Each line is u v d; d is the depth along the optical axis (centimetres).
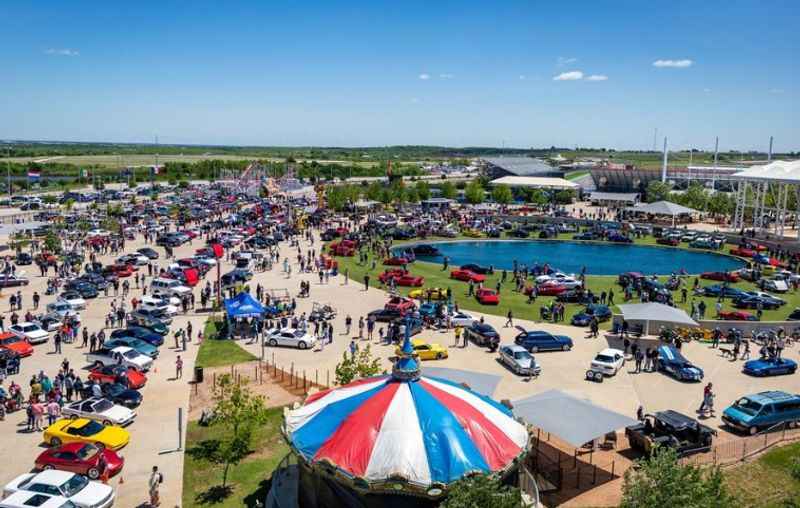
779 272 8888
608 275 9194
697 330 5891
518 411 3297
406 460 2539
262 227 12575
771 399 3897
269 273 8800
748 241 11569
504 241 12406
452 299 7338
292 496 2861
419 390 2897
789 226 14475
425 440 2631
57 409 3797
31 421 3747
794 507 2856
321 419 2858
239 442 3394
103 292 7462
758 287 8225
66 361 4422
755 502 3020
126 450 3472
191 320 6359
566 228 13350
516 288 8081
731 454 3494
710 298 7700
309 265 9038
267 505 2836
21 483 2883
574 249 11719
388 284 8044
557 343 5422
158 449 3494
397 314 6256
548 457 3419
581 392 4453
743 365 5116
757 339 5834
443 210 16325
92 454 3184
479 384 3666
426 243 12044
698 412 4125
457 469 2530
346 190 17038
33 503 2689
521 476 2889
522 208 16650
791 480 3222
